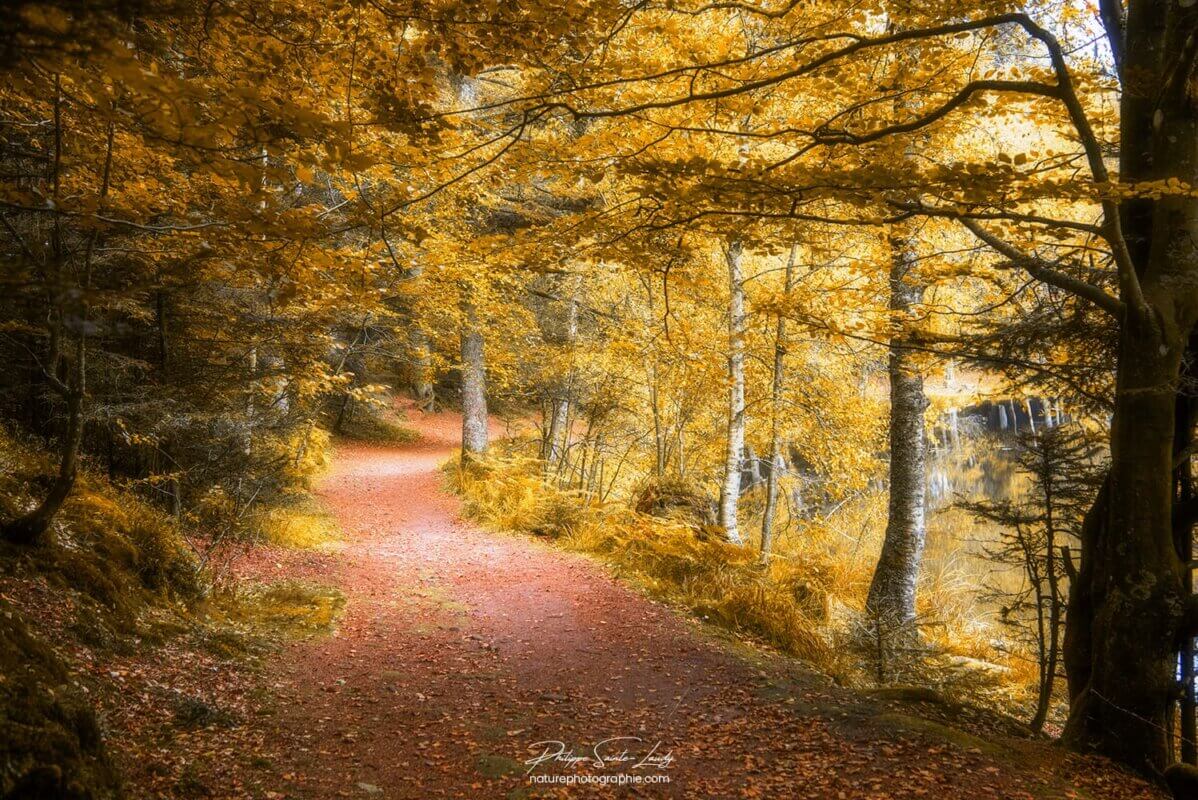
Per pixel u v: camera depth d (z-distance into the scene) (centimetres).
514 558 1030
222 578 747
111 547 585
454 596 853
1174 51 481
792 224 505
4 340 586
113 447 771
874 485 1523
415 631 723
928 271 649
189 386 741
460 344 1645
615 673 620
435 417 2816
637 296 1274
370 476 1759
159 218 590
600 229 520
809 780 414
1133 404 496
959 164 370
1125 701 492
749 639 738
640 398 1398
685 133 581
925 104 563
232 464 806
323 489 1505
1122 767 481
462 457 1630
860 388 1377
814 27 486
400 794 402
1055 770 450
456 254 612
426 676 605
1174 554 496
